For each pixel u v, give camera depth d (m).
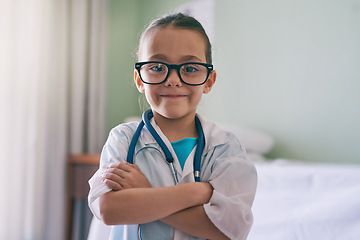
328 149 2.52
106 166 0.79
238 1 3.03
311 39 2.62
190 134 0.84
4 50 2.65
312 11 2.62
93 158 2.62
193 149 0.82
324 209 1.21
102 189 0.75
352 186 1.42
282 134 2.76
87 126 3.19
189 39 0.79
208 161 0.82
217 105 3.13
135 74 0.90
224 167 0.79
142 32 0.88
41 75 2.85
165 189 0.73
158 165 0.79
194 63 0.78
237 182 0.78
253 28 2.93
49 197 2.84
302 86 2.66
